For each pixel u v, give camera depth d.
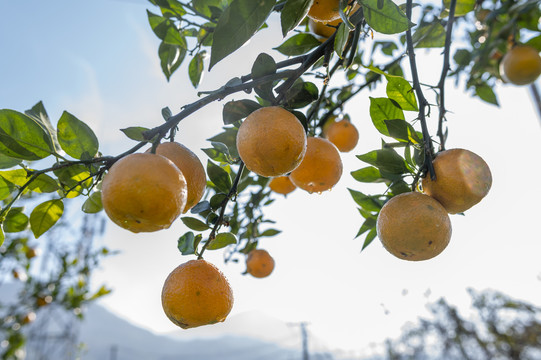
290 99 0.41
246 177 0.68
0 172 0.42
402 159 0.46
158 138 0.34
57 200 0.43
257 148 0.35
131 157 0.32
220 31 0.31
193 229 0.47
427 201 0.38
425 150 0.40
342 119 0.72
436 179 0.39
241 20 0.31
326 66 0.39
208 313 0.39
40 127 0.40
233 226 0.76
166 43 0.65
